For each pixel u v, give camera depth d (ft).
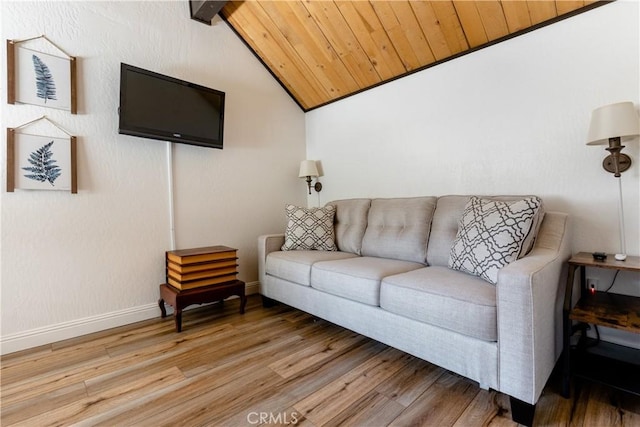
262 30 9.60
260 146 10.72
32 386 5.10
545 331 4.35
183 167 8.86
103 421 4.28
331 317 6.88
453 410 4.45
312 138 12.03
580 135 6.21
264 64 10.79
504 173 7.23
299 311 8.66
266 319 8.04
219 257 8.14
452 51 7.90
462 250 5.81
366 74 9.62
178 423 4.23
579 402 4.59
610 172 5.89
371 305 6.06
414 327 5.35
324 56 9.61
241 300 8.40
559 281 5.12
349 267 6.64
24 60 6.44
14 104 6.36
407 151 9.09
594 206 6.09
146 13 8.14
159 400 4.72
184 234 8.87
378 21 7.93
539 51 6.65
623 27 5.70
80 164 7.14
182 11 8.81
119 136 7.70
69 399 4.76
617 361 5.16
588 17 6.04
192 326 7.61
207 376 5.36
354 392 4.89
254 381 5.20
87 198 7.25
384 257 7.93
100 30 7.41
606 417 4.26
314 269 7.26
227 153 9.82
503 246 5.09
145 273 8.12
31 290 6.57
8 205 6.33
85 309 7.22
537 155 6.74
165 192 8.49
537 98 6.71
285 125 11.53
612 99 5.85
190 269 7.63
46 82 6.69
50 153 6.75
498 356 4.32
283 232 11.35
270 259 8.69
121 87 7.29
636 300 5.29
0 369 5.64
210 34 9.41
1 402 4.69
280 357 6.01
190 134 8.50
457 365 4.80
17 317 6.41
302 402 4.65
